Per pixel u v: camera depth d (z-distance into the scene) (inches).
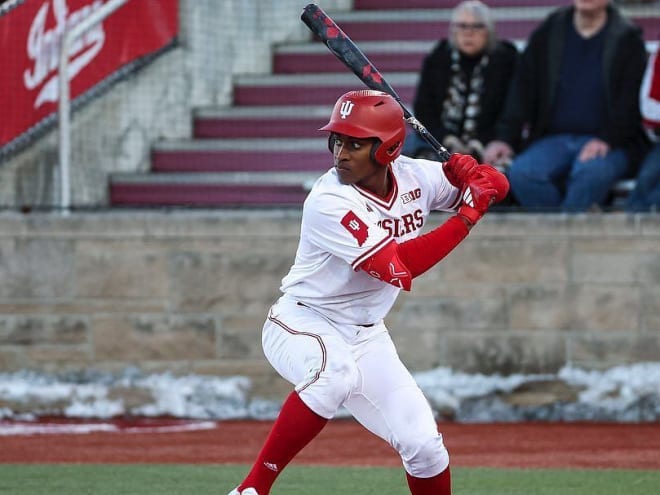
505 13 1378.0
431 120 1129.4
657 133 1135.0
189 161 1318.9
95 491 737.0
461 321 1055.6
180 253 1078.4
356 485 756.6
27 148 1161.4
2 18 1136.8
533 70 1115.9
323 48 1453.0
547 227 1042.7
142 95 1304.1
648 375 1039.6
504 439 951.6
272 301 1072.2
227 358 1079.6
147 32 1304.1
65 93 1125.1
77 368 1090.7
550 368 1048.8
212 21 1393.9
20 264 1090.1
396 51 1392.7
